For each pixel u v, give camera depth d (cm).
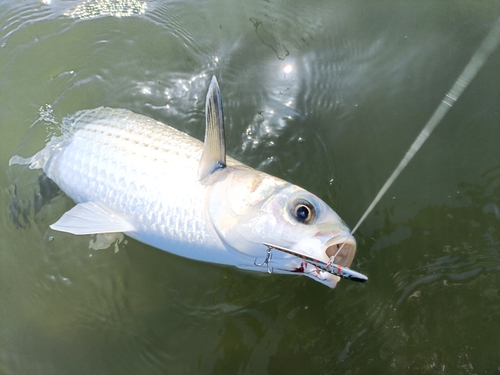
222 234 34
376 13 53
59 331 39
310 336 37
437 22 51
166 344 38
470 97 46
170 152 38
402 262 39
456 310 36
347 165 45
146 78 50
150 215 37
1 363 38
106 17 54
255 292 40
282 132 46
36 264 42
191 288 40
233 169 36
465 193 41
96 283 41
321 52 51
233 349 37
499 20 50
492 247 38
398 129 46
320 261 29
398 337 36
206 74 50
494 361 34
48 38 53
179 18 54
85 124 42
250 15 54
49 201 44
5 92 49
